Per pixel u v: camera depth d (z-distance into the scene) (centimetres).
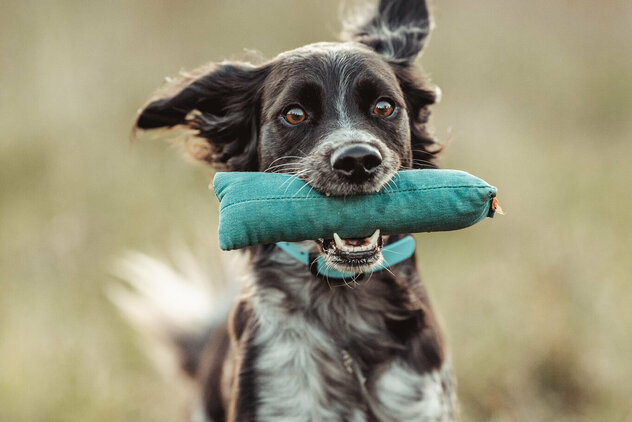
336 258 457
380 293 519
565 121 1365
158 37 1423
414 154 573
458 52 1491
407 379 519
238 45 1427
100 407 682
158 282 746
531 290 773
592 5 1728
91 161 1062
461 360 710
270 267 522
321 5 1513
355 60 515
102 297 828
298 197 444
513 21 1664
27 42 1255
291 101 511
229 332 562
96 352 745
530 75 1465
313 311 516
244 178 452
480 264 859
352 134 473
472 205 448
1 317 787
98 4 1452
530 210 966
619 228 937
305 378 511
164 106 564
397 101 521
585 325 723
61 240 884
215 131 567
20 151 1059
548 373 702
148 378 743
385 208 445
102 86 1224
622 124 1375
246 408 510
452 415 550
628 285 798
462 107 1302
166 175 1039
